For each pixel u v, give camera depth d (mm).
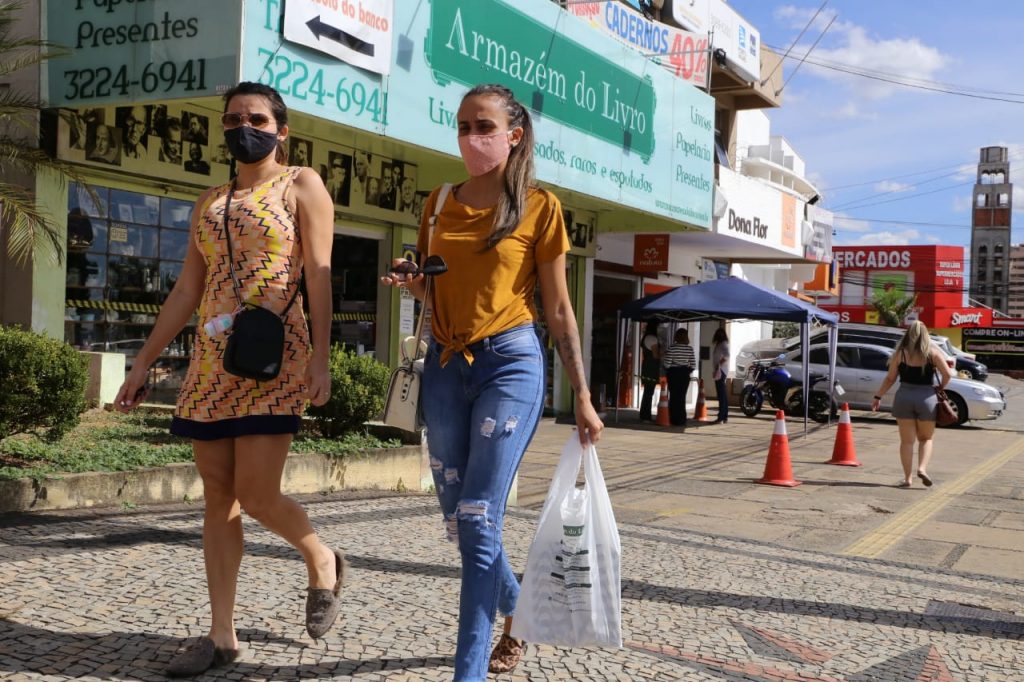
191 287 3398
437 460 3240
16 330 6270
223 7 8023
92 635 3531
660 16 17906
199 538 5211
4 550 4602
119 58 8531
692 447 14086
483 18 10891
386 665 3467
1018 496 10219
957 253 70188
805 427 15758
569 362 3229
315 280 3246
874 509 9039
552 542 3203
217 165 10570
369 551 5387
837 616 4883
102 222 9555
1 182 8172
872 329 22234
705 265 22594
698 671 3805
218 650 3305
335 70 8953
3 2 8547
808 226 22719
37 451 6293
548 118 12133
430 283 3291
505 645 3504
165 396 10383
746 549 6551
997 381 47344
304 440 7934
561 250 3215
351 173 12219
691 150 16281
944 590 5723
